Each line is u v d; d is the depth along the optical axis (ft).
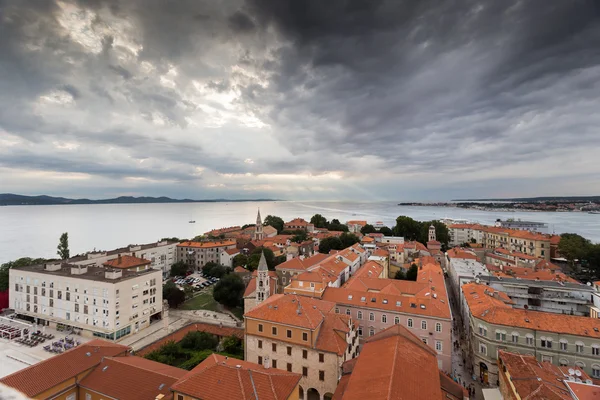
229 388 126.93
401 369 131.34
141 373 150.92
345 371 169.58
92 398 149.38
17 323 299.17
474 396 192.13
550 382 145.28
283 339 200.54
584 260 460.96
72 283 284.61
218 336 262.47
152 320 316.60
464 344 261.44
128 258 360.48
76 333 281.74
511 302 260.42
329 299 263.08
